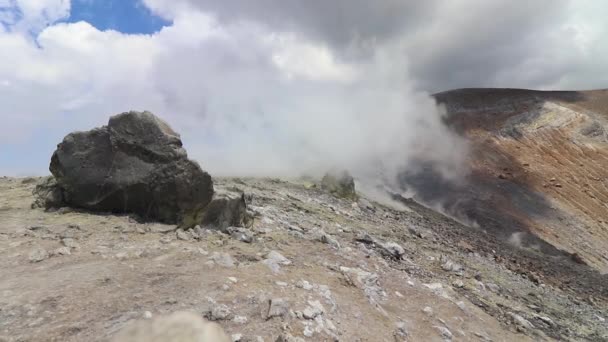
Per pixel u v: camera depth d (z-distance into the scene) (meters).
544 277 21.84
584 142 63.62
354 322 7.72
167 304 6.43
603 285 23.97
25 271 7.13
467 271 15.06
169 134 11.05
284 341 6.07
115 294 6.52
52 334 5.24
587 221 47.06
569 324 12.84
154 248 8.89
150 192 10.68
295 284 8.41
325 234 13.21
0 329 5.22
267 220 13.87
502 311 11.57
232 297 7.07
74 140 10.99
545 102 76.56
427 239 20.61
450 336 8.70
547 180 55.53
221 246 9.88
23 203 11.95
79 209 11.03
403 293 10.30
